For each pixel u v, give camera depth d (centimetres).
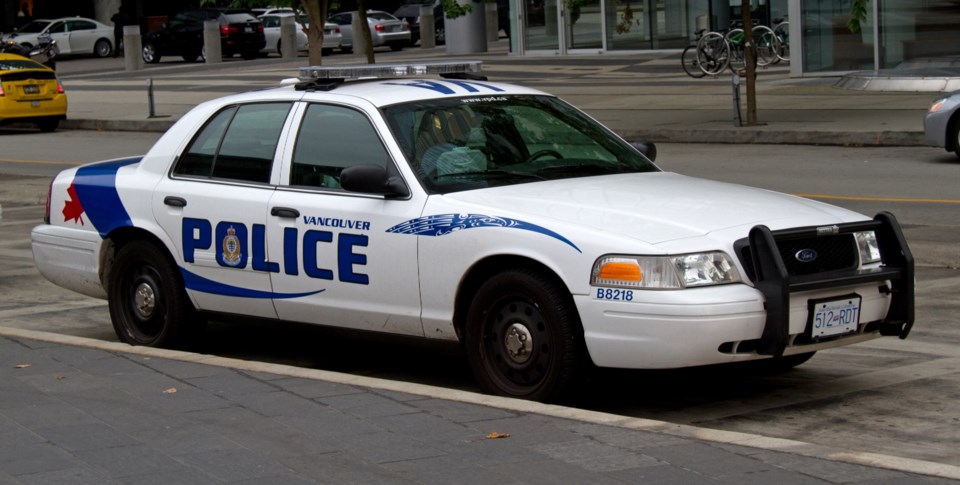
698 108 2661
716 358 671
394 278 762
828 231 702
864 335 725
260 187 833
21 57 3030
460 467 564
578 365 699
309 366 878
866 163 1917
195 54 4981
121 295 905
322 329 812
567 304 697
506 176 780
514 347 720
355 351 920
